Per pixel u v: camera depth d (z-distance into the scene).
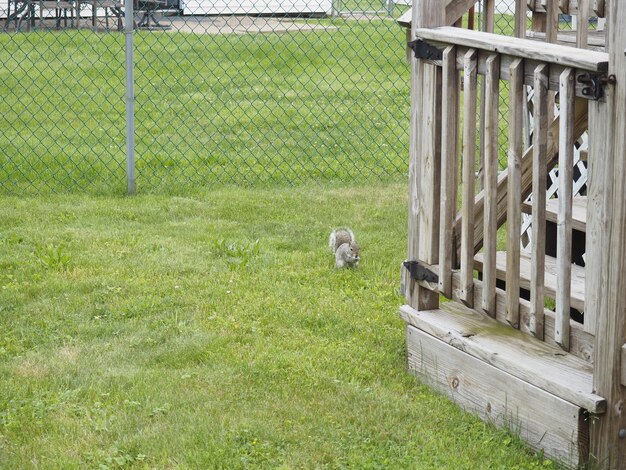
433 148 4.72
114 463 3.98
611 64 3.49
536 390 4.07
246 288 6.40
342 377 4.95
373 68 16.86
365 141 11.55
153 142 11.25
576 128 4.09
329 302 6.13
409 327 5.04
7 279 6.48
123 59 16.95
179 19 23.08
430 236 4.81
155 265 6.82
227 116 12.80
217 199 8.90
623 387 3.70
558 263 3.88
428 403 4.66
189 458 4.00
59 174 9.69
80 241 7.39
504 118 11.80
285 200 8.90
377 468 3.95
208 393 4.70
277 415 4.46
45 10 22.39
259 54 17.92
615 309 3.63
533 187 3.99
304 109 13.36
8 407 4.53
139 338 5.48
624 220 3.54
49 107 13.18
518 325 4.25
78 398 4.64
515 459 4.04
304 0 23.80
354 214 8.49
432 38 4.57
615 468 3.76
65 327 5.65
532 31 6.71
